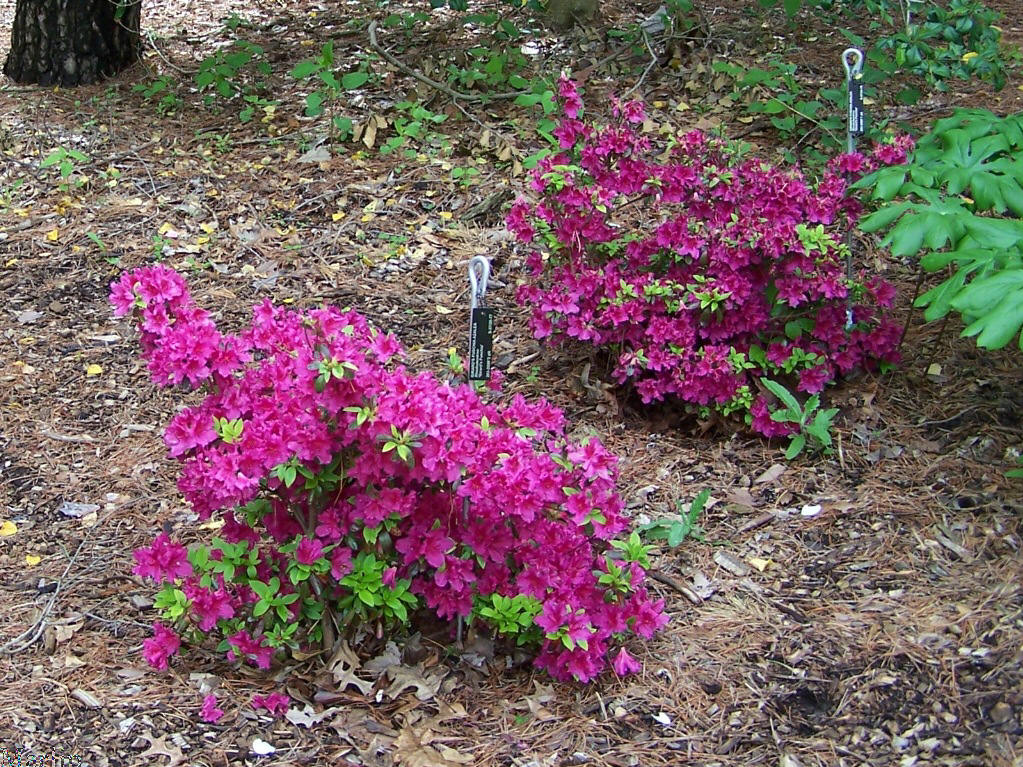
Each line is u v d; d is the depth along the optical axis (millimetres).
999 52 3766
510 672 2039
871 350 2533
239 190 3248
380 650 2049
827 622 2098
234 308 2824
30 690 1994
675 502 2340
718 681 2014
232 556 1969
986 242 2232
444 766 1893
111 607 2146
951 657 2014
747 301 2473
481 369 2107
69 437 2510
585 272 2490
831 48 3844
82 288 2916
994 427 2428
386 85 3709
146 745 1909
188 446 1903
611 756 1912
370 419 1857
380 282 2924
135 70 3967
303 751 1913
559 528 1984
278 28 4352
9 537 2281
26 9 3836
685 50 3777
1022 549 2186
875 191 2369
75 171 3336
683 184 2473
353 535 1960
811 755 1909
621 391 2559
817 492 2350
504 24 3707
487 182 3236
